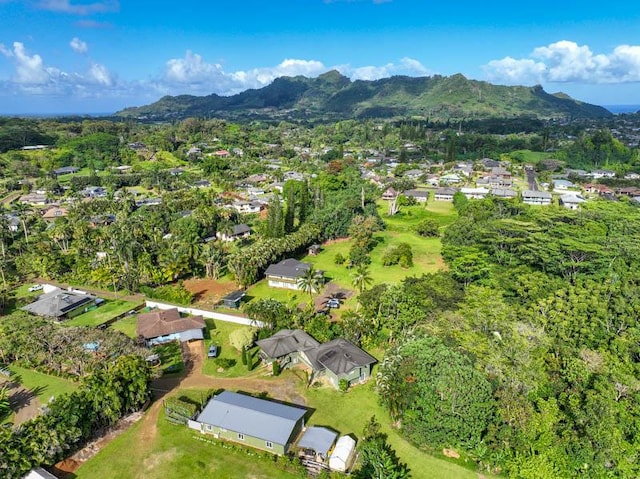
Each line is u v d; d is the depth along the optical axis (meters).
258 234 137.50
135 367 54.19
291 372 63.94
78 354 59.22
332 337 69.56
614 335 64.44
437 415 47.69
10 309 85.25
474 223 118.25
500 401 48.56
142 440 49.69
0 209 143.75
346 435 50.66
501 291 76.81
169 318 75.38
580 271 87.88
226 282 100.50
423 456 47.78
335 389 59.91
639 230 102.19
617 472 43.19
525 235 100.38
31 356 61.59
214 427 50.25
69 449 47.28
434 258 114.88
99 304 87.88
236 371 64.12
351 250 113.94
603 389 48.62
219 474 45.09
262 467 46.16
